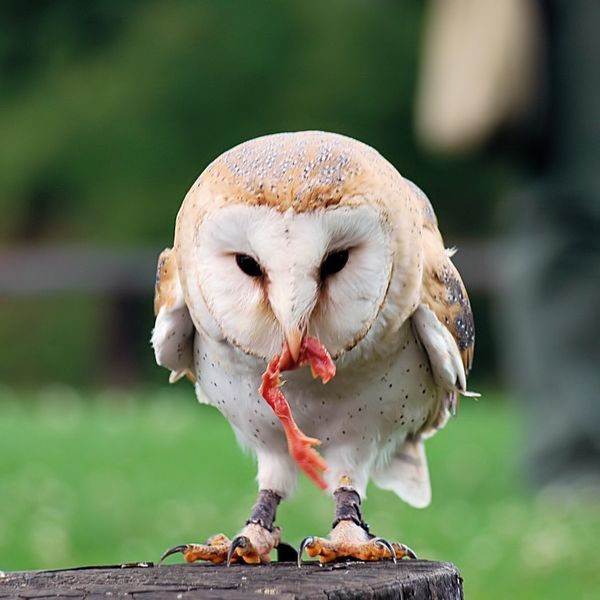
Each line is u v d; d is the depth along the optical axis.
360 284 5.08
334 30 32.44
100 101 33.00
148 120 32.72
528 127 13.89
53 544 10.95
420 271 5.33
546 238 13.84
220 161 5.11
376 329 5.30
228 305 5.11
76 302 30.97
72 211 32.72
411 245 5.23
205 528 11.63
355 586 4.76
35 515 11.91
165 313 5.66
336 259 5.07
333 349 5.14
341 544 5.39
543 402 13.91
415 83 31.84
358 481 5.69
